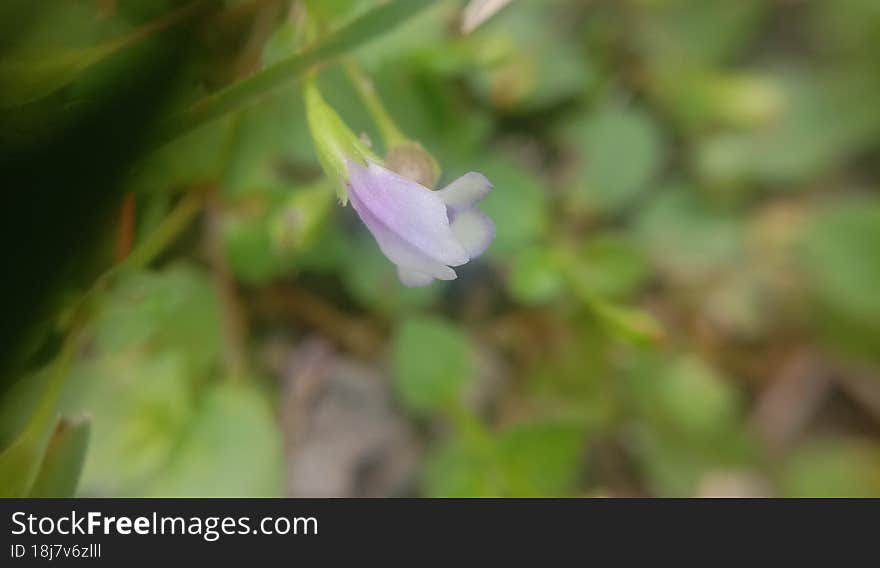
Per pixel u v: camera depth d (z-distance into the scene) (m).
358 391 0.18
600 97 0.18
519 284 0.17
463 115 0.18
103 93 0.14
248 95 0.14
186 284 0.17
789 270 0.18
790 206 0.19
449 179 0.17
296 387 0.18
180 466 0.16
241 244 0.17
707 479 0.18
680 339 0.18
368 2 0.15
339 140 0.15
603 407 0.18
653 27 0.19
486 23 0.18
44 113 0.14
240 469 0.17
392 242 0.15
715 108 0.19
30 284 0.14
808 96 0.19
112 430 0.16
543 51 0.18
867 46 0.19
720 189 0.19
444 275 0.14
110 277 0.15
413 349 0.17
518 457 0.17
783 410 0.18
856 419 0.18
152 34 0.14
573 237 0.18
